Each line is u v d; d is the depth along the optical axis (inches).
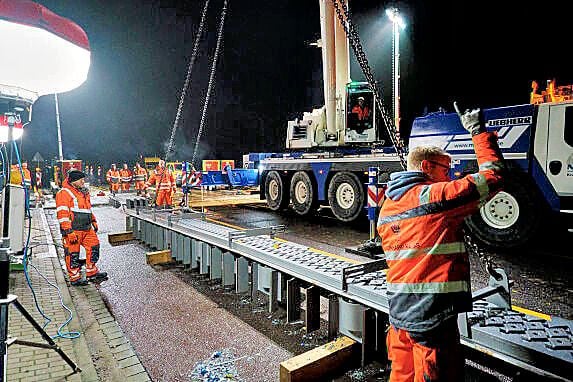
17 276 231.0
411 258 80.6
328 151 463.8
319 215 487.5
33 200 637.3
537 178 264.2
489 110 284.5
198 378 128.9
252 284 190.9
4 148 110.7
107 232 392.2
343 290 135.6
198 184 533.0
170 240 282.5
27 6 73.0
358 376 128.0
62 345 146.5
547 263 249.8
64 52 81.4
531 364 91.7
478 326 104.5
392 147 393.7
